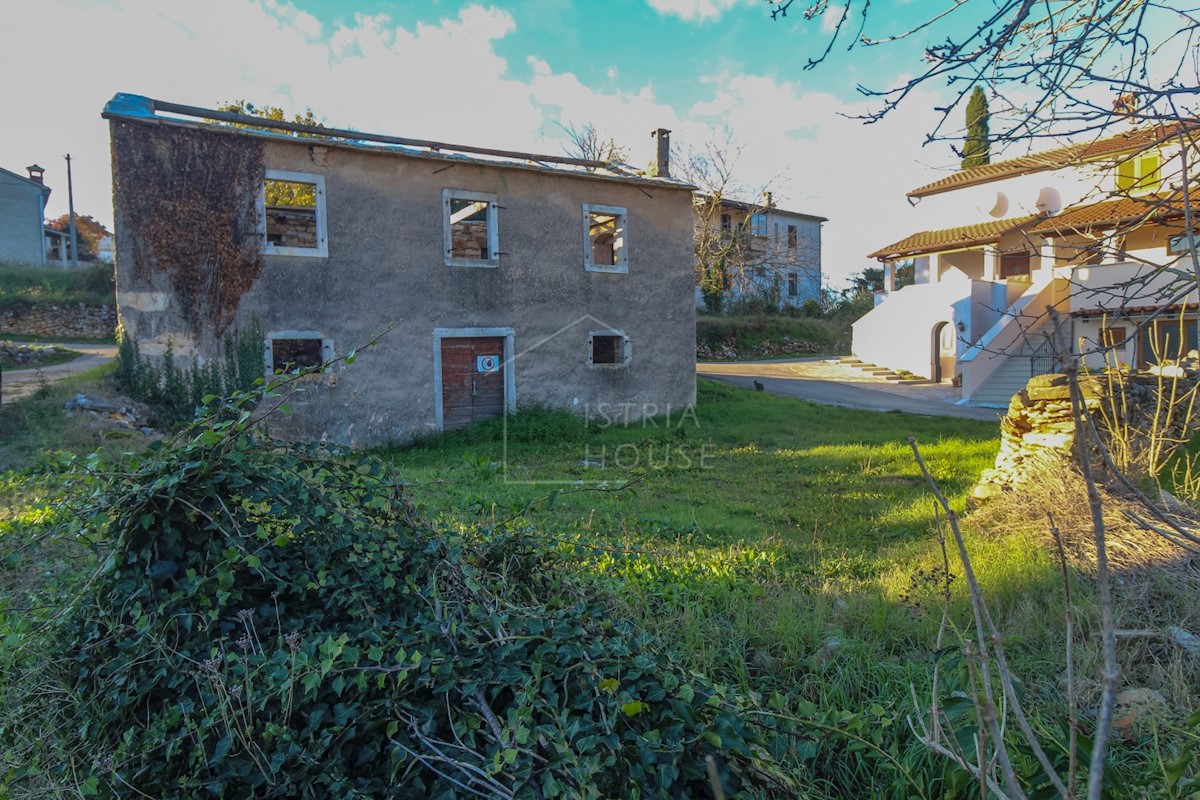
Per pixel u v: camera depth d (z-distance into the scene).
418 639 2.58
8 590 3.73
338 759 2.23
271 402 11.86
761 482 8.82
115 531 2.79
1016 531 5.32
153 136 11.09
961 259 23.61
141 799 2.20
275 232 14.23
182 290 11.34
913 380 22.45
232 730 2.22
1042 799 1.98
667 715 2.27
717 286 33.56
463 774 2.21
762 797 2.19
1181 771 2.02
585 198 14.91
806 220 40.94
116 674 2.50
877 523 6.65
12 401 10.73
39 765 2.43
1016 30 2.89
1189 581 3.89
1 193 33.22
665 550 5.40
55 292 26.09
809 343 33.19
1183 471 5.73
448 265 13.43
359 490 3.21
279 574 2.85
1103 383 6.30
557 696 2.32
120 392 11.12
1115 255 3.36
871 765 2.63
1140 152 3.36
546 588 3.61
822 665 3.35
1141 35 2.97
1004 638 3.46
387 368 12.86
